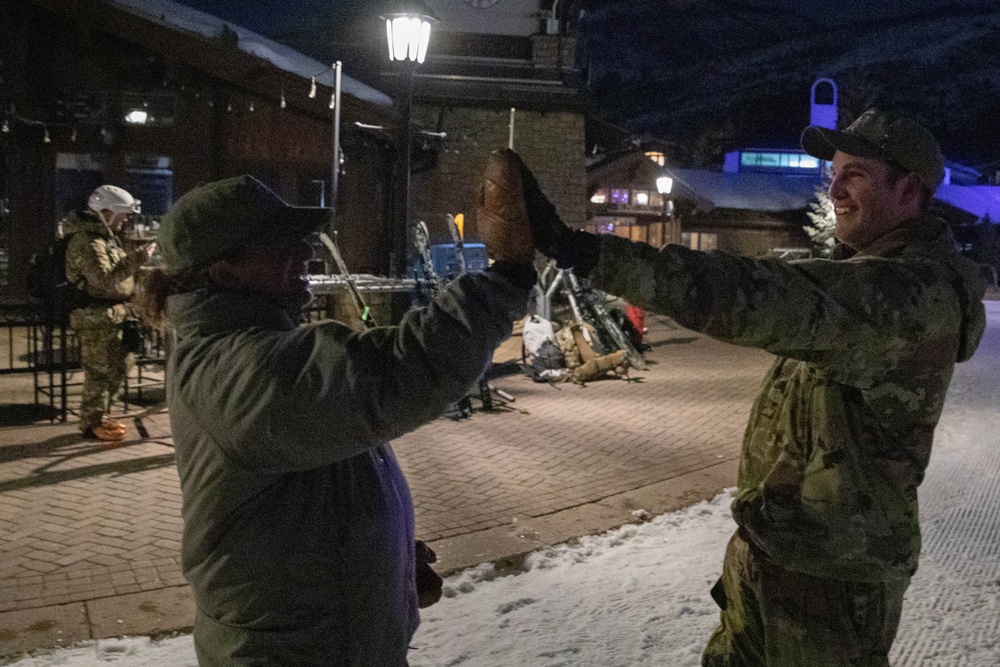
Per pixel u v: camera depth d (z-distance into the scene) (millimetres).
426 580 2258
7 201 11992
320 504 1639
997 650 3535
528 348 9781
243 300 1624
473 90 17297
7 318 11031
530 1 18328
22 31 11789
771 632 2002
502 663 3311
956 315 1872
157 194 12984
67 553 4355
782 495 1973
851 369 1857
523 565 4371
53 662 3262
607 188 23688
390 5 9242
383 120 12445
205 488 1604
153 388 8391
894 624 2018
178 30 11781
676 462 6395
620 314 11648
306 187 12945
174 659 3297
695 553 4562
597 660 3340
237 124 12516
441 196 17109
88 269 6141
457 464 6156
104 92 12141
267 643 1620
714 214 32500
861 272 1759
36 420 7059
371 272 11742
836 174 2041
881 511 1887
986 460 6750
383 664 1733
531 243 1440
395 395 1413
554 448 6695
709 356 12258
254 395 1460
